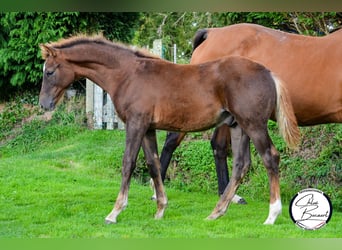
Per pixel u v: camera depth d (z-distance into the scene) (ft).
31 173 25.95
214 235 15.84
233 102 16.42
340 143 25.04
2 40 36.55
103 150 30.19
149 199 21.54
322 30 27.99
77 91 37.17
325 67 18.39
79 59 17.62
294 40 19.25
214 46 20.70
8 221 18.01
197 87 16.79
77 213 18.92
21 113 36.55
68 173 26.35
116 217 17.26
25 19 35.06
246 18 30.27
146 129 16.94
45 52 17.88
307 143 26.22
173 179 27.14
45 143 33.37
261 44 19.70
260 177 25.09
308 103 18.66
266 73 16.57
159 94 16.80
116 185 24.41
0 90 38.17
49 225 17.28
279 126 16.48
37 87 37.86
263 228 16.48
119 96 17.24
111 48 17.58
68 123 34.78
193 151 27.76
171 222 17.47
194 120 16.89
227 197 17.78
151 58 17.78
